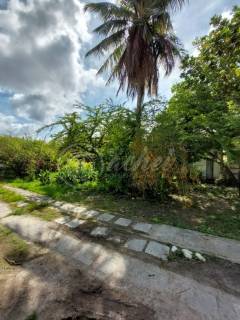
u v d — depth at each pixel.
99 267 2.30
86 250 2.69
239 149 4.95
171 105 5.93
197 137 4.85
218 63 6.51
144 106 5.67
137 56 8.35
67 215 4.05
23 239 3.03
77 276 2.14
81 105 6.52
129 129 5.52
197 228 3.41
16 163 9.84
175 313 1.65
